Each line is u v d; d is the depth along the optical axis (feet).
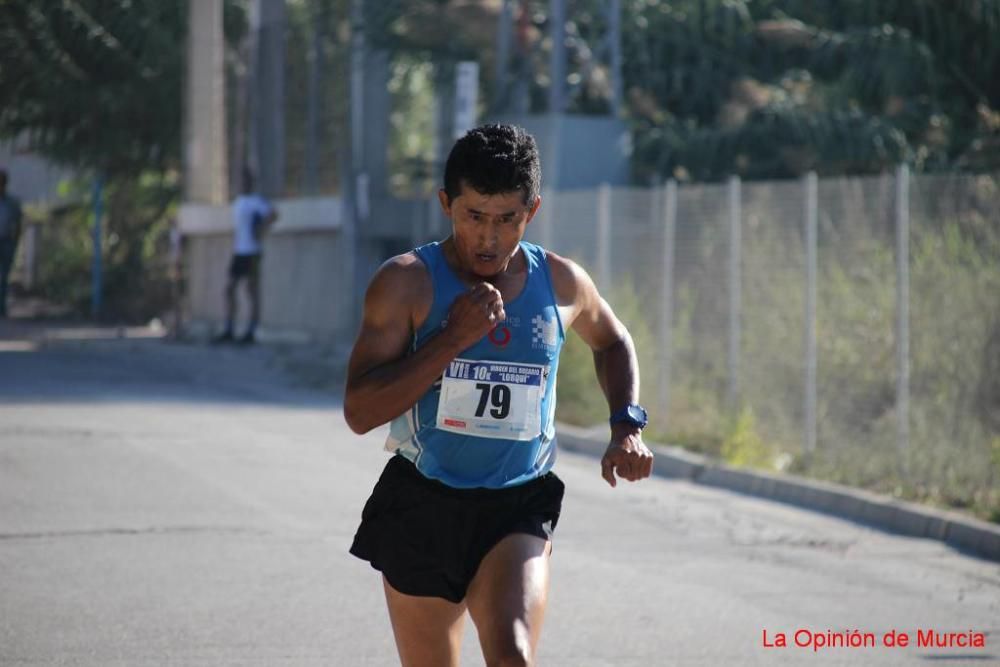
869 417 116.88
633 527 98.68
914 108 200.64
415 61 240.73
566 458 131.95
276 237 237.66
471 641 69.36
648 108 219.20
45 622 70.23
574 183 191.42
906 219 113.19
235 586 77.87
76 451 120.78
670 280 140.77
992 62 199.11
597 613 74.69
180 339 237.66
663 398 140.36
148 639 67.62
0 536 88.69
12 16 294.46
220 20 260.01
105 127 307.78
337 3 227.81
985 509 102.27
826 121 193.16
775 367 126.72
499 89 204.03
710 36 219.00
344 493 105.50
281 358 201.87
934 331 112.57
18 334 252.21
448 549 42.88
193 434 133.08
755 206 129.59
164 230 323.57
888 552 93.45
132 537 89.10
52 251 355.15
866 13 215.10
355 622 71.20
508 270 43.29
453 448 42.93
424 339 42.47
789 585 82.84
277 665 63.93
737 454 123.13
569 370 151.23
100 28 296.92
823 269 122.11
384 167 226.58
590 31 213.25
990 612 78.13
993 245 109.81
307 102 232.53
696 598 78.64
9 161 394.73
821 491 109.70
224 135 258.78
